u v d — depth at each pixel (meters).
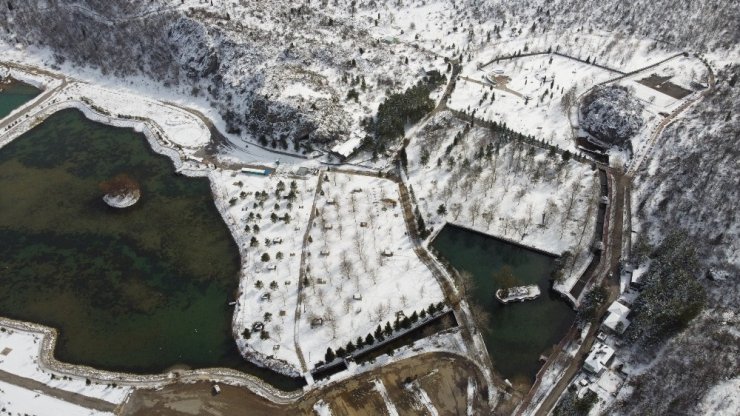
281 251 119.38
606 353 94.94
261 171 140.50
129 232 126.88
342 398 92.06
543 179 133.88
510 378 95.19
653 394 89.44
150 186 139.38
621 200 128.25
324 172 139.88
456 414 89.50
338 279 112.25
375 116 154.50
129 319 108.06
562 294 108.44
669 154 138.00
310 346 100.50
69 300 112.06
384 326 102.94
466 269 115.75
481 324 103.38
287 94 155.12
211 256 120.81
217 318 107.81
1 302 111.62
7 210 132.25
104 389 95.50
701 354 94.81
